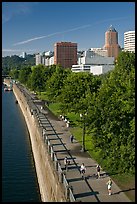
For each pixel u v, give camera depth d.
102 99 43.16
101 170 53.16
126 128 38.84
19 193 59.53
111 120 40.16
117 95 41.41
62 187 37.91
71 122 97.62
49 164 49.06
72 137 73.12
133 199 41.78
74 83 82.75
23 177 67.31
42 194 57.09
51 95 125.00
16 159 79.69
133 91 39.84
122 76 45.91
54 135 80.50
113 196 42.91
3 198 57.22
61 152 64.81
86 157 61.34
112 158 38.84
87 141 73.12
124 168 37.88
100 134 41.53
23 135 107.69
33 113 102.88
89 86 81.25
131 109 39.00
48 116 110.88
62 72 141.75
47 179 51.28
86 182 48.28
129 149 37.59
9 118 140.50
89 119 47.91
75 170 53.84
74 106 76.00
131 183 47.44
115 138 39.00
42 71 179.88
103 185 47.03
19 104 181.38
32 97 171.50
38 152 69.44
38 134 72.56
